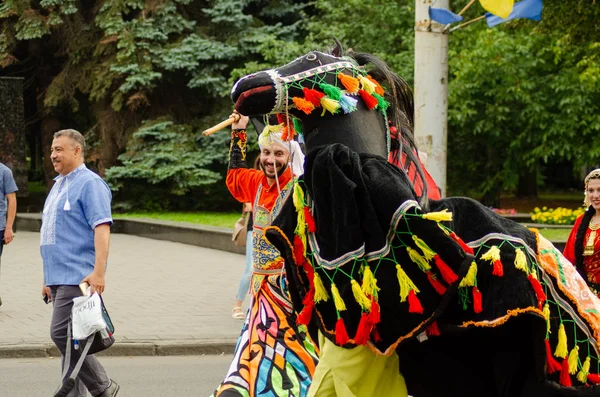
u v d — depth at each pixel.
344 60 4.39
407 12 24.62
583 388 4.02
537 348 3.83
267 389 5.53
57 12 26.47
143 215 26.08
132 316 11.16
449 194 26.88
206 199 27.89
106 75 26.16
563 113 23.36
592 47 18.28
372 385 4.18
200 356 9.62
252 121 6.18
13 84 24.67
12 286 13.54
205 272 15.23
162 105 27.61
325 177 3.96
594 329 4.09
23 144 24.83
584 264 7.49
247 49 26.34
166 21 26.28
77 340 6.48
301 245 4.09
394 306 3.90
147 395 7.84
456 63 23.25
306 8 28.84
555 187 46.69
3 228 11.22
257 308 5.72
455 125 24.88
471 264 3.77
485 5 11.68
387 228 3.88
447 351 4.20
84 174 6.83
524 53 22.97
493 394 4.21
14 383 8.27
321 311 4.08
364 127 4.27
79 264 6.68
